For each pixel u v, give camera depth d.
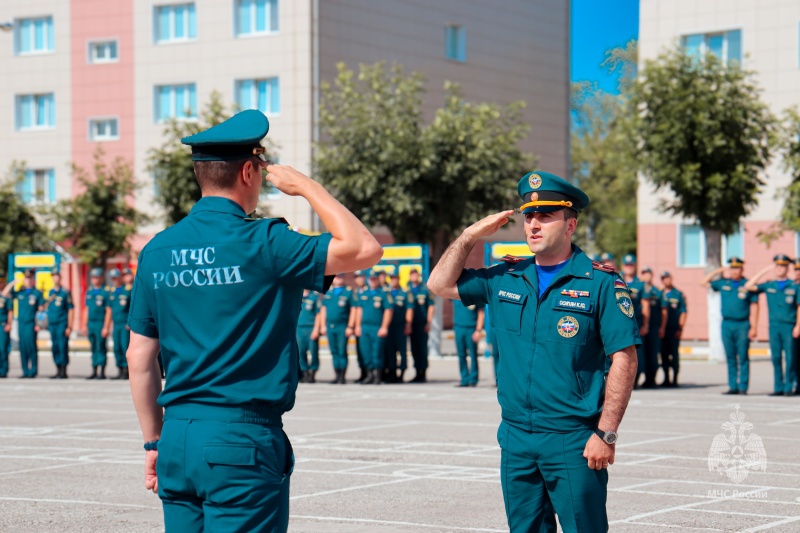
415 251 25.45
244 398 4.31
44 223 43.06
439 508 9.27
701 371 25.23
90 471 11.46
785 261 18.91
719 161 27.52
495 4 47.22
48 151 44.69
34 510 9.34
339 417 16.11
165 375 4.49
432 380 23.75
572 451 5.43
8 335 25.62
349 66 40.94
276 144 39.72
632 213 62.81
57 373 25.44
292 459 4.46
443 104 44.53
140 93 43.03
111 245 38.50
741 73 28.05
